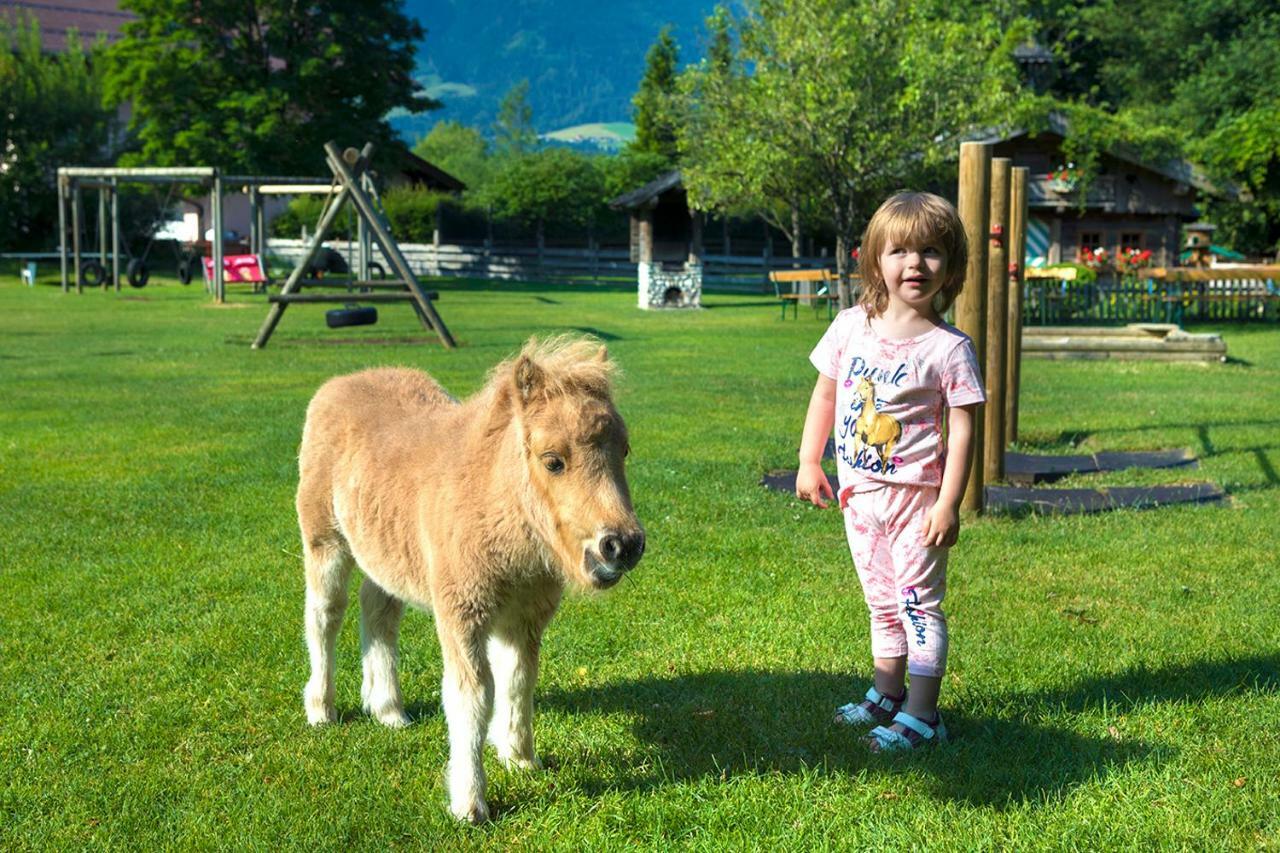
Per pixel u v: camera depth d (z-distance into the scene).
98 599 6.10
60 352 18.12
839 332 4.55
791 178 26.88
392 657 4.73
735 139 26.28
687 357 18.27
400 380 5.00
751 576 6.53
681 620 5.83
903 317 4.33
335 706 4.80
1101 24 49.12
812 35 24.39
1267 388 14.59
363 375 5.04
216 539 7.25
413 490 4.12
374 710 4.71
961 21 31.55
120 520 7.71
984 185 8.23
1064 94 51.59
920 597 4.34
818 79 24.78
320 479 4.60
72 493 8.41
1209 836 3.67
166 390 13.86
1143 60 48.03
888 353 4.30
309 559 4.69
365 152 18.73
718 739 4.49
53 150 45.09
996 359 8.98
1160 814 3.81
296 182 32.31
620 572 3.43
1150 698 4.76
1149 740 4.38
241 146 40.44
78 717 4.69
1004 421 9.11
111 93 41.44
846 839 3.69
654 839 3.71
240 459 9.63
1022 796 3.95
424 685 5.09
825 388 4.63
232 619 5.81
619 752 4.42
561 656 5.37
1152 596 6.18
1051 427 11.42
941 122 25.05
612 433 3.55
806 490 4.69
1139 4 49.09
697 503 8.17
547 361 3.73
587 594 3.68
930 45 25.19
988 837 3.68
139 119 44.28
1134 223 33.94
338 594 4.70
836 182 26.22
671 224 48.47
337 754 4.39
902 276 4.21
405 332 21.39
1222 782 4.02
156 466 9.37
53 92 45.50
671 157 56.16
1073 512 8.16
